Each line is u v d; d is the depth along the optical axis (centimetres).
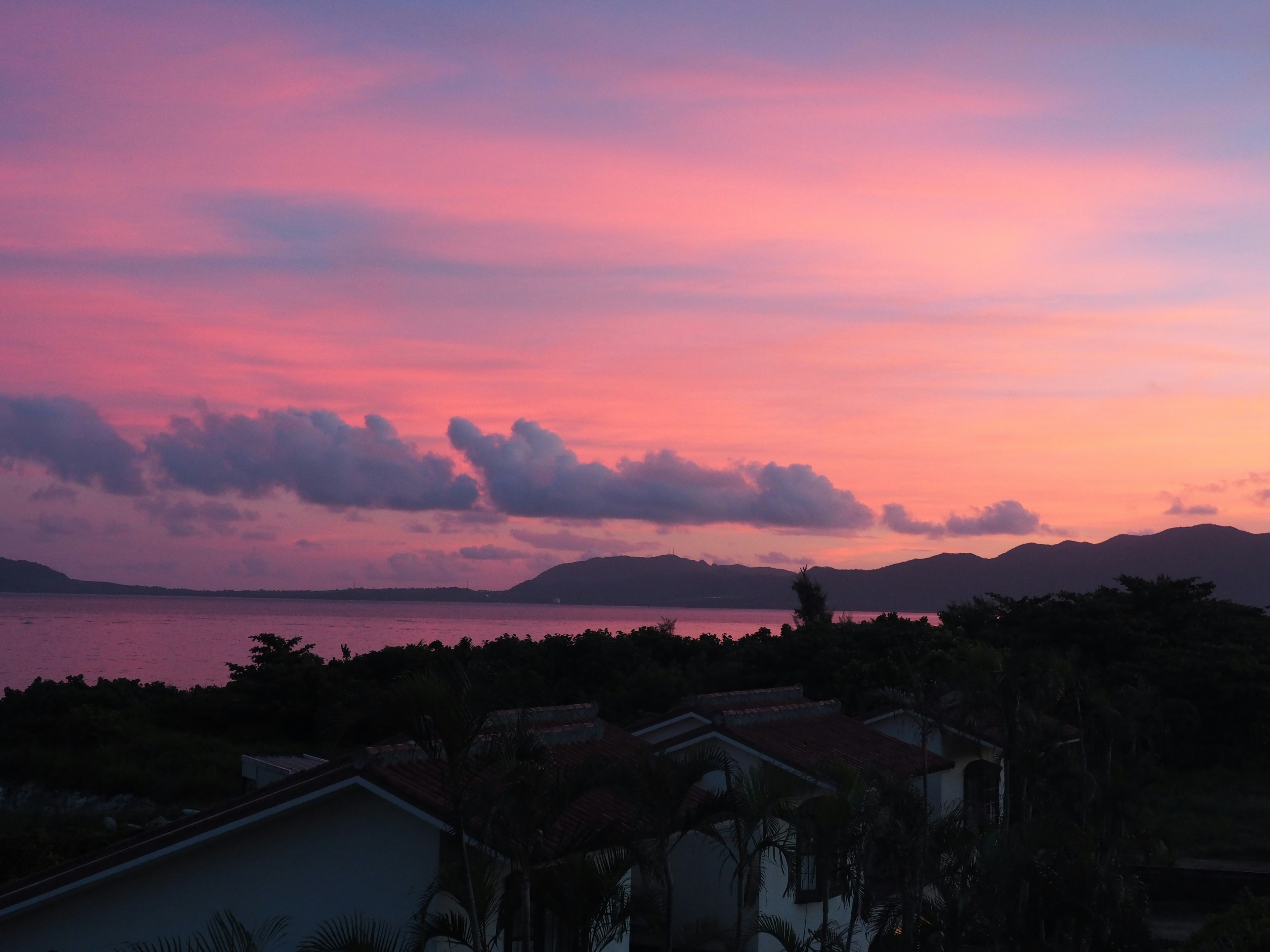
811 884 1783
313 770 1366
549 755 1203
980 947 1636
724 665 4588
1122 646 4644
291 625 17462
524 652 4756
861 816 1406
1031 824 1559
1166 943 1972
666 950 1196
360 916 1238
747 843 1316
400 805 1182
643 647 5138
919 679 1983
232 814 1264
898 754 2091
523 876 1055
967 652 2105
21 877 1811
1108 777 1942
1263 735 3928
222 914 1295
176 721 3981
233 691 4153
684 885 1731
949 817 1611
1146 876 2397
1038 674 2002
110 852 1352
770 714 2073
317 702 4028
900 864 1448
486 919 1105
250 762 2472
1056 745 2005
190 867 1315
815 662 4291
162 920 1312
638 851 1172
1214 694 4025
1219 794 3494
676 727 2053
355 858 1254
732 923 1684
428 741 989
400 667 4300
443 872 1120
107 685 4103
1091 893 1445
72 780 3278
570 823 1294
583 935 1138
